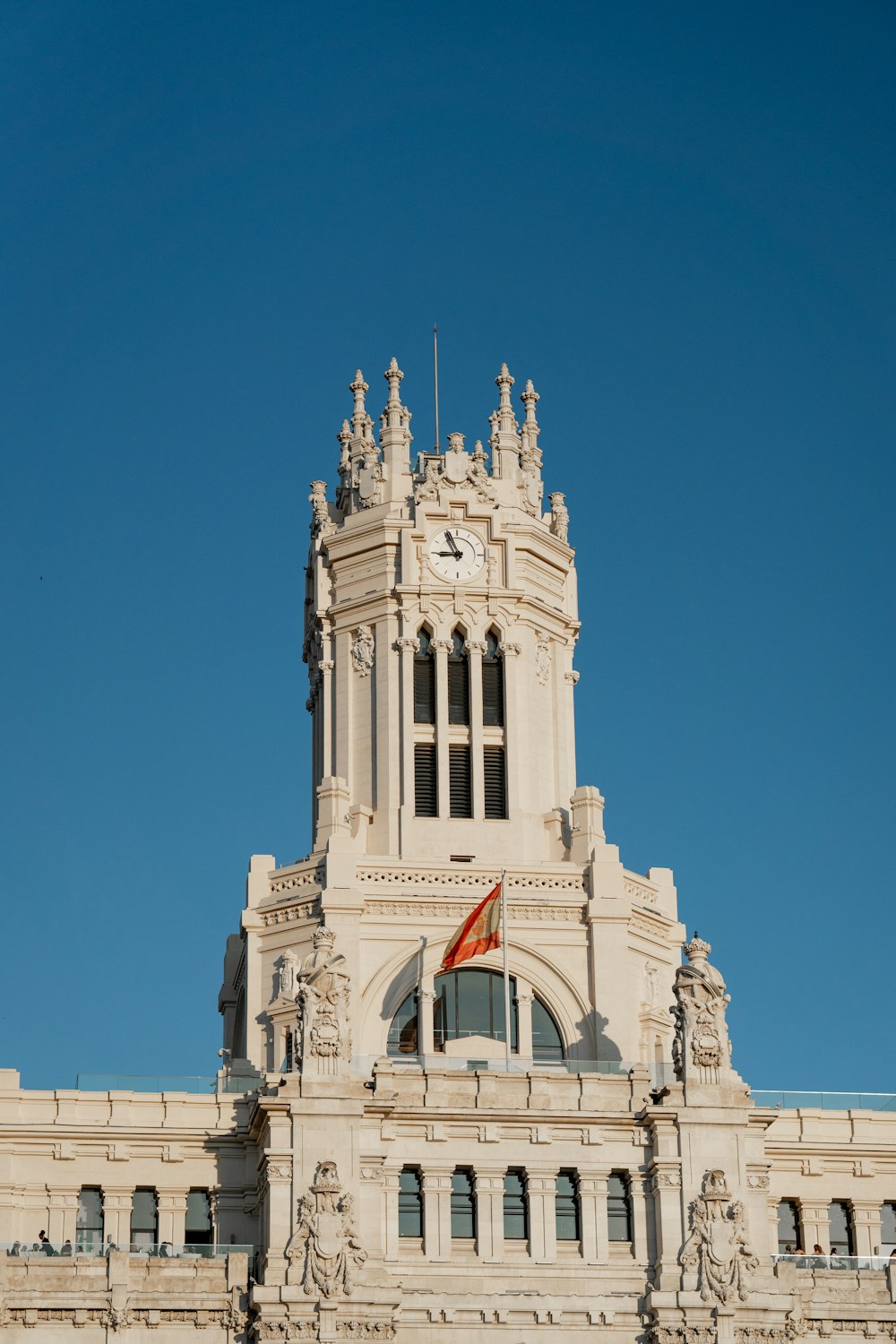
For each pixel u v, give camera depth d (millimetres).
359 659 169375
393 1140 144125
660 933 165500
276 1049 154875
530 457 177875
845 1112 154375
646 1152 145875
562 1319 141500
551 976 159625
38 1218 147000
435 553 170500
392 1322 139250
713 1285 141375
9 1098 148500
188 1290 140250
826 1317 143000
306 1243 139750
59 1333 138750
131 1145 148875
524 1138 145500
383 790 165125
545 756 169000
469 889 160500
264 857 164250
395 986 157875
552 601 173750
